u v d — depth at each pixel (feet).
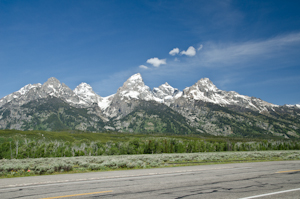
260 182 51.60
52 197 38.83
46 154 321.11
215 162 119.85
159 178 58.54
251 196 38.24
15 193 42.50
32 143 339.77
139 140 405.80
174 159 145.59
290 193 40.47
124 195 39.75
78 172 82.89
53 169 81.76
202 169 78.38
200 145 458.09
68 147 369.30
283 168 79.10
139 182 52.60
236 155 177.58
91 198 37.81
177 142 440.04
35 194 41.37
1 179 63.46
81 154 335.88
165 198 37.50
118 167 98.32
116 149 366.84
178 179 56.49
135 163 100.37
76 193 41.57
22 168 86.43
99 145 419.74
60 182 54.75
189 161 137.90
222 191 42.45
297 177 58.70
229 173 67.00
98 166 91.20
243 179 55.88
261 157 158.10
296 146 499.92
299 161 112.98
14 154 325.01
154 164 99.50
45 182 53.93
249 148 508.94
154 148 391.65
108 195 39.75
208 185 48.32
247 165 91.40
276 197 37.58
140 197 38.29
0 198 39.04
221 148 490.08
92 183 52.01
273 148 498.28
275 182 51.57
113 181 54.49
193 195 39.40
